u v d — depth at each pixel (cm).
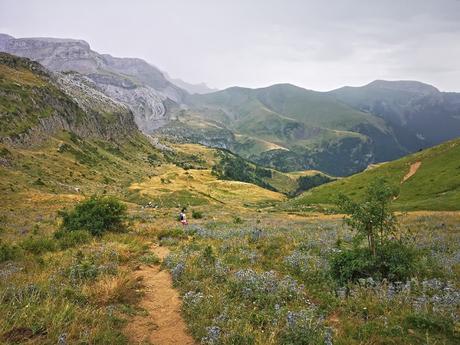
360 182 9631
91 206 2488
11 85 16475
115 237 2094
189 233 2423
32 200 6134
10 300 894
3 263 1397
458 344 744
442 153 9312
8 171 9256
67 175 11650
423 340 761
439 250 1652
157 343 782
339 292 1041
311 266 1359
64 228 2402
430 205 5856
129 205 7506
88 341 728
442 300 934
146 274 1342
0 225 3284
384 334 783
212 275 1244
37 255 1600
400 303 944
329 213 6781
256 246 1862
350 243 1870
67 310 847
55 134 16225
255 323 861
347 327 827
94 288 1045
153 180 13012
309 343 721
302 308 930
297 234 2341
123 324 855
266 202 12312
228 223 3869
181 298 1070
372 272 1183
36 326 760
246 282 1118
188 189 11006
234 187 14362
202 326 836
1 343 690
